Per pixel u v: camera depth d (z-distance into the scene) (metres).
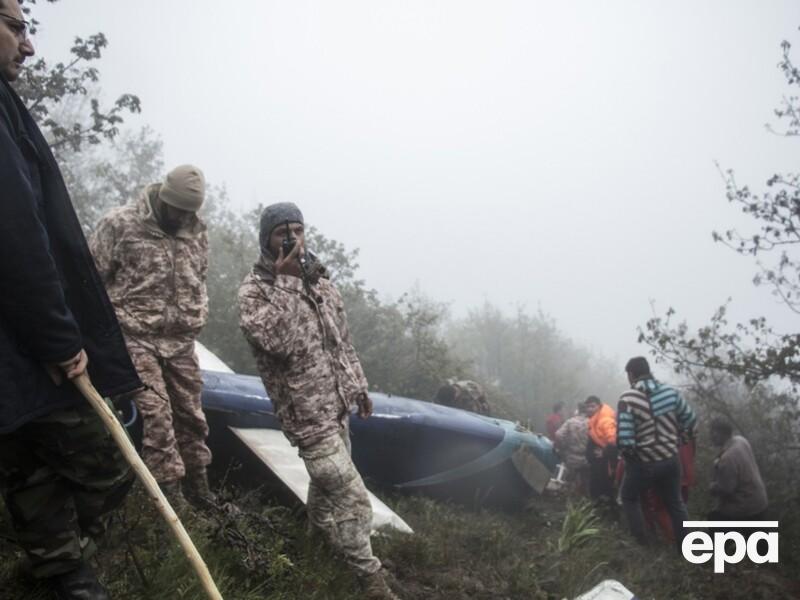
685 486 8.12
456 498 6.52
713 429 8.00
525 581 4.68
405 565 4.50
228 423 5.10
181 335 4.23
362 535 3.78
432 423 6.30
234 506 3.88
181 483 4.30
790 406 9.99
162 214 4.20
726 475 7.64
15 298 2.12
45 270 2.14
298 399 3.81
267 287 3.83
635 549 6.66
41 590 2.54
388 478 6.29
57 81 6.43
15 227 2.09
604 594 4.30
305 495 4.54
